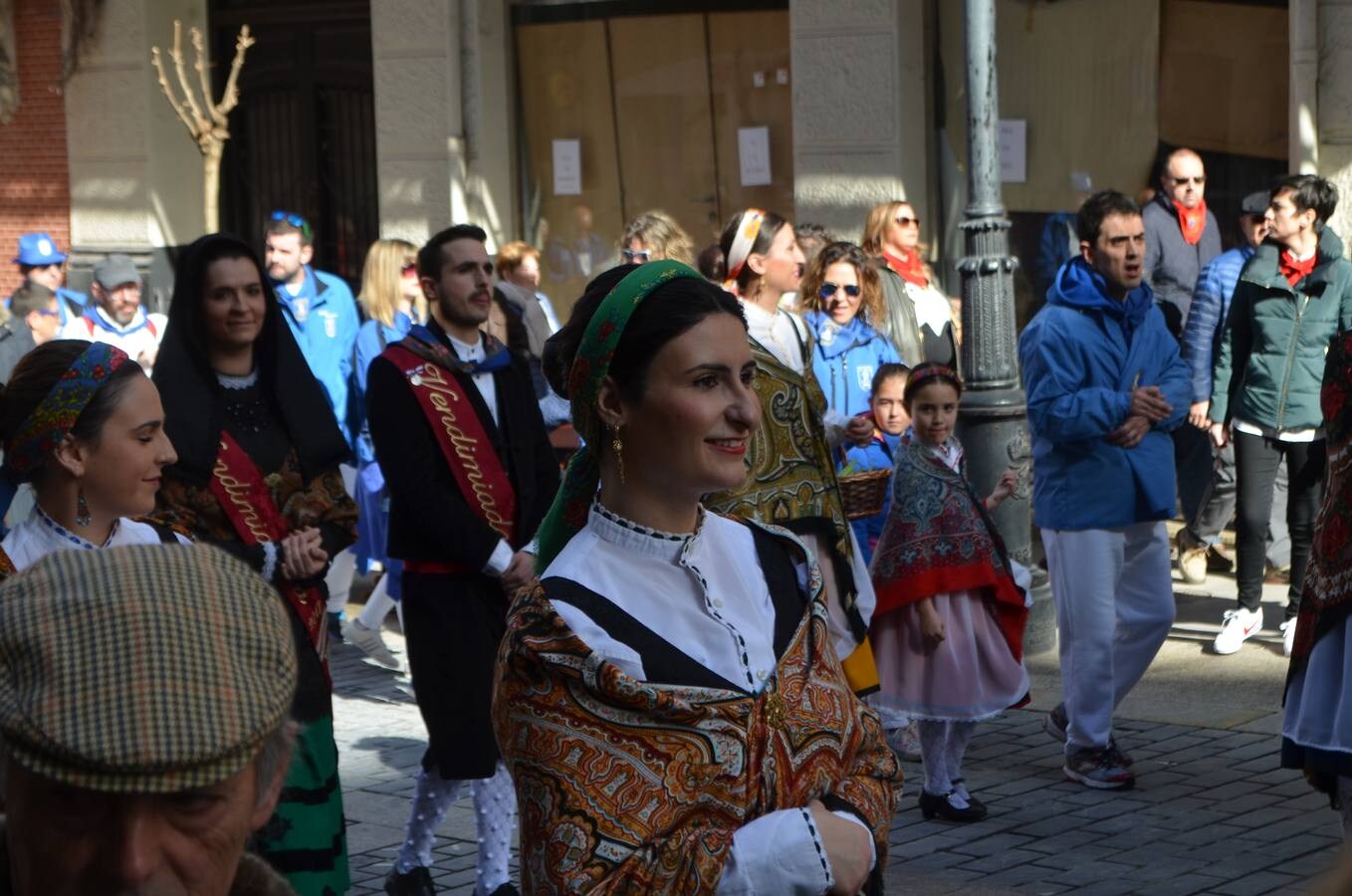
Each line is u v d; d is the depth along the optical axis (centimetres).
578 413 248
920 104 1075
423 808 523
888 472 628
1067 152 1053
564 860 222
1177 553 997
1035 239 1069
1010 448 816
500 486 525
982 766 668
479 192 1239
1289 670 434
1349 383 413
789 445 462
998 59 1070
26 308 1005
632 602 238
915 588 596
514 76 1243
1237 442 813
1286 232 789
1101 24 1034
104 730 147
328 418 464
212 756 150
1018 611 612
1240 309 807
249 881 179
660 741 228
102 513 368
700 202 1188
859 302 778
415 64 1247
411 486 514
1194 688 764
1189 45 1010
